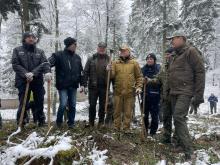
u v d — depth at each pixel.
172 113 3.38
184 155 3.12
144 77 3.99
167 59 3.44
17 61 3.43
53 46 10.80
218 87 20.64
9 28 12.48
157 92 3.99
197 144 3.61
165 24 12.62
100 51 3.91
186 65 3.12
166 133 3.53
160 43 13.60
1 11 8.44
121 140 3.34
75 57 3.78
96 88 3.92
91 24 12.81
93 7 12.65
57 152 2.56
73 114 3.77
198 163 2.94
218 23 20.31
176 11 13.27
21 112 3.27
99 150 2.99
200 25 14.72
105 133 3.43
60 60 3.71
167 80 3.38
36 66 3.47
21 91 3.47
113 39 13.22
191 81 3.12
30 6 8.87
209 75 22.16
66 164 2.56
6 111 11.41
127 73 3.77
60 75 3.72
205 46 14.95
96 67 3.90
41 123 3.62
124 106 3.81
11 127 3.77
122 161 2.87
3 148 2.82
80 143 2.98
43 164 2.55
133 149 3.14
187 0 15.13
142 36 13.98
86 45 12.73
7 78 13.22
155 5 13.22
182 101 3.10
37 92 3.54
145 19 13.75
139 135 3.74
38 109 3.60
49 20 10.92
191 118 6.71
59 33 10.90
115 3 12.66
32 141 2.78
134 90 3.82
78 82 3.81
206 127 4.92
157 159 2.99
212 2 14.76
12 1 8.28
